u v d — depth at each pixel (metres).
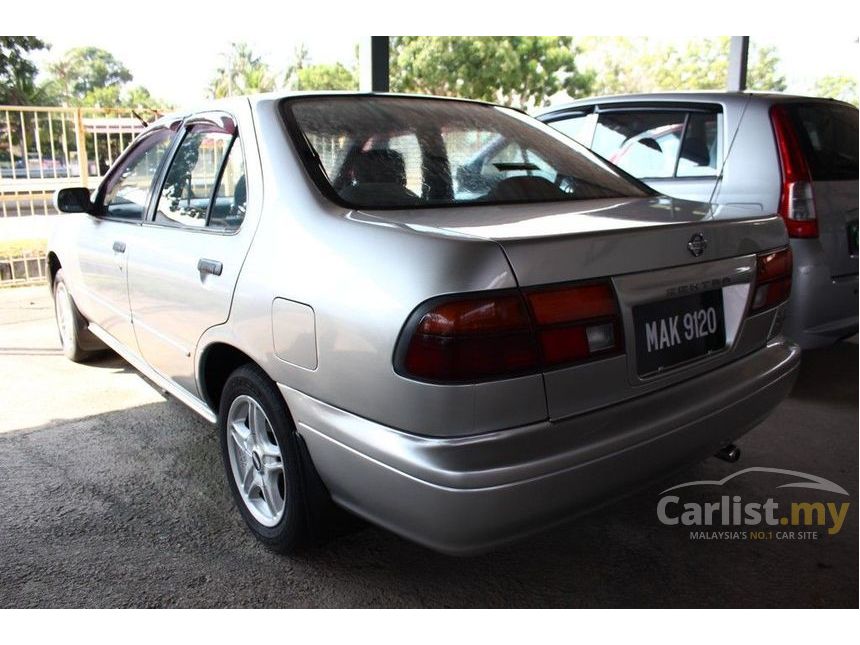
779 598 2.21
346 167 2.25
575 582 2.28
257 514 2.46
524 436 1.71
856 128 4.11
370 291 1.79
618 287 1.85
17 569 2.29
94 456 3.14
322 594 2.20
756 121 3.80
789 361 2.41
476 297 1.65
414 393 1.69
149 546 2.44
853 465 3.09
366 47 5.57
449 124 2.65
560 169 2.67
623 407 1.88
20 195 7.71
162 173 2.99
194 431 3.42
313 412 1.99
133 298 3.12
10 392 3.95
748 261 2.25
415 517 1.76
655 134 4.31
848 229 3.72
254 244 2.23
